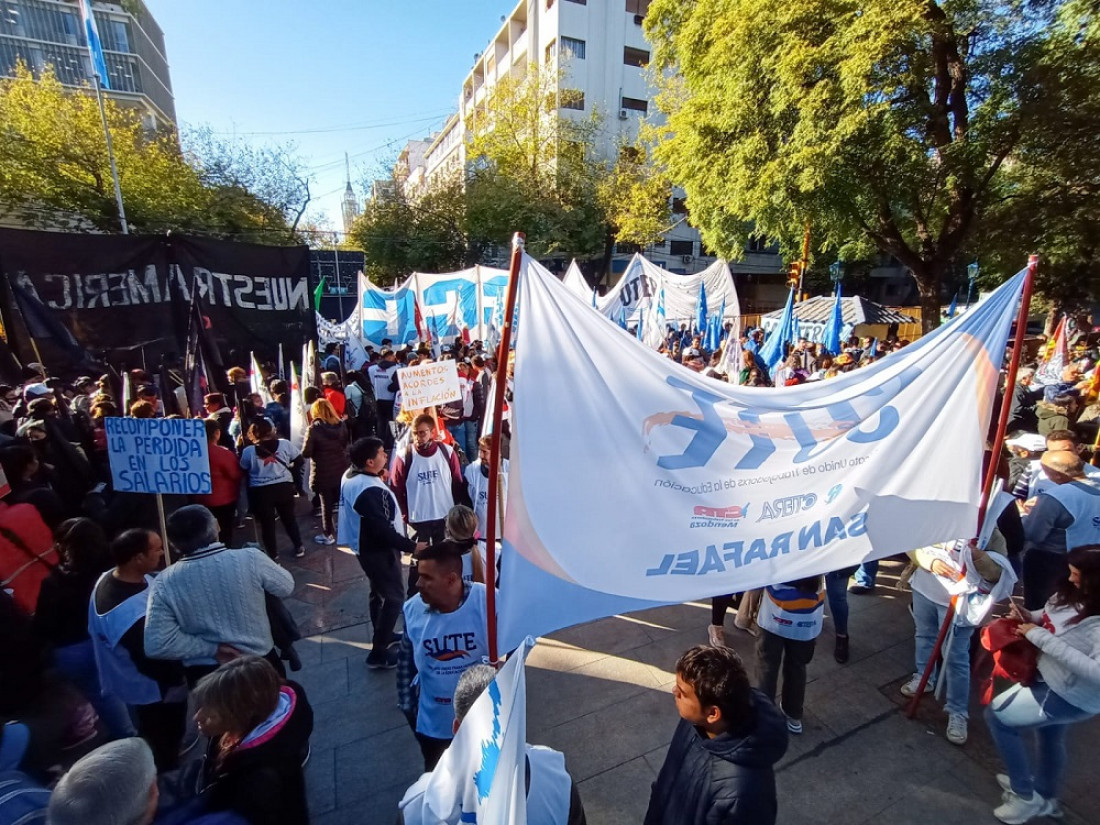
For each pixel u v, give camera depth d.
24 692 2.67
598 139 36.38
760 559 2.62
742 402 2.70
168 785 2.01
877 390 2.99
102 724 3.05
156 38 48.94
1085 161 12.48
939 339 3.13
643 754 3.42
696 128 15.43
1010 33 12.52
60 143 22.05
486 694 1.61
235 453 6.25
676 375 2.54
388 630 4.17
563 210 29.69
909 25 10.97
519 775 1.40
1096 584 2.53
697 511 2.53
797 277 14.95
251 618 2.95
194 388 5.50
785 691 3.52
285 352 6.78
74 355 5.70
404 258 32.31
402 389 5.56
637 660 4.34
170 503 5.08
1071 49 11.71
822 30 12.44
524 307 2.24
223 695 1.91
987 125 13.28
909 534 2.99
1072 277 18.67
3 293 5.48
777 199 13.85
